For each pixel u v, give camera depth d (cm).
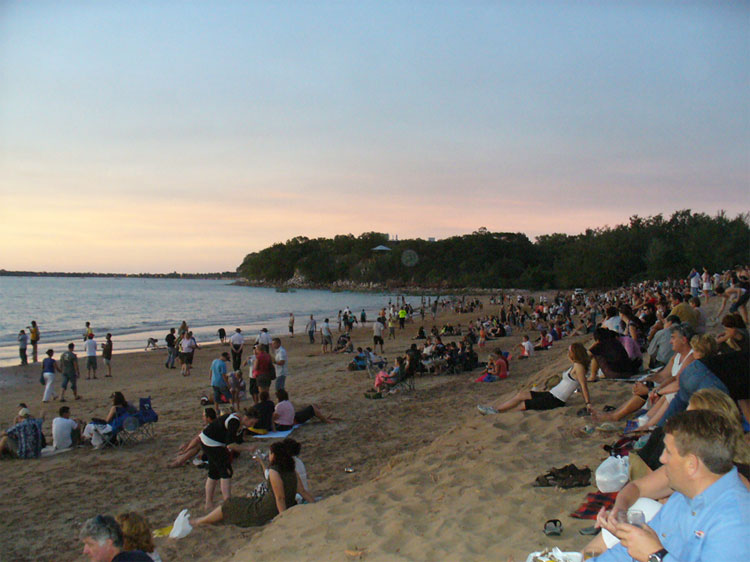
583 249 10062
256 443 1130
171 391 1872
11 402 1780
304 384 1889
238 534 664
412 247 16262
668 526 267
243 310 8225
